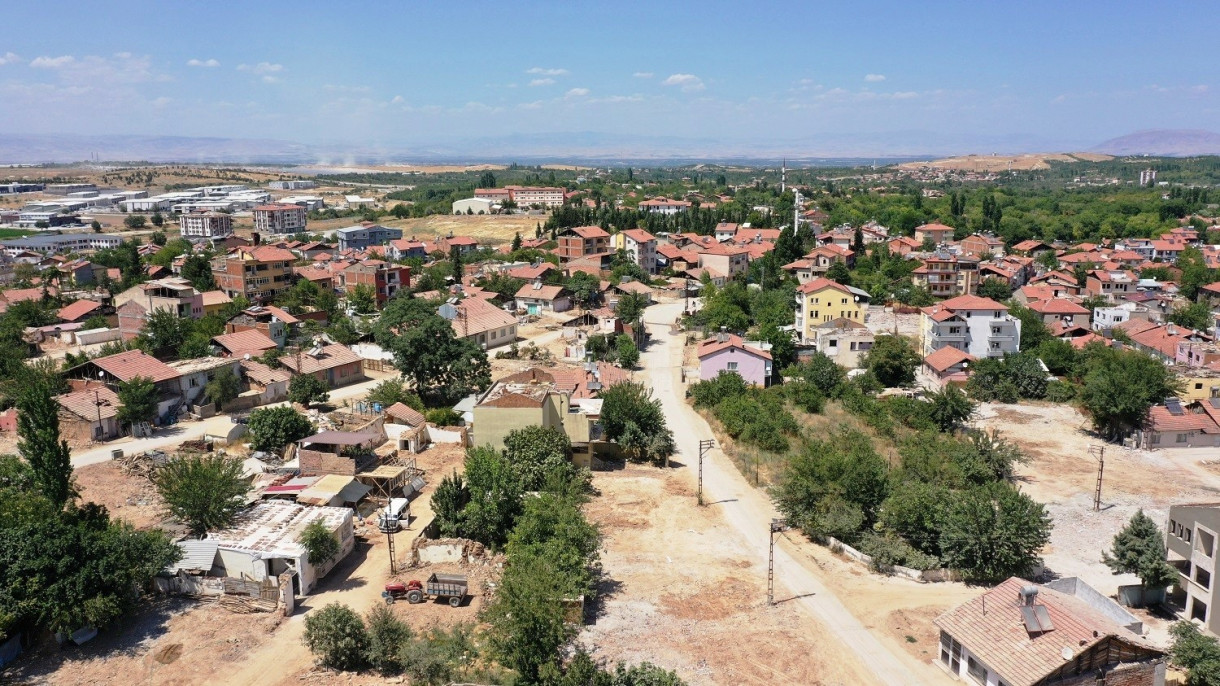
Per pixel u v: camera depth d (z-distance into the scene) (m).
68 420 78.12
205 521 55.22
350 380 103.44
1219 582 47.06
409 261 191.38
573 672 38.47
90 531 48.22
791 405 97.38
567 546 51.81
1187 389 99.12
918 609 51.59
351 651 43.75
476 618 48.66
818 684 43.50
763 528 64.12
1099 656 39.09
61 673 42.44
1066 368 116.56
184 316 123.69
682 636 48.03
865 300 146.00
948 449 77.00
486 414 70.69
